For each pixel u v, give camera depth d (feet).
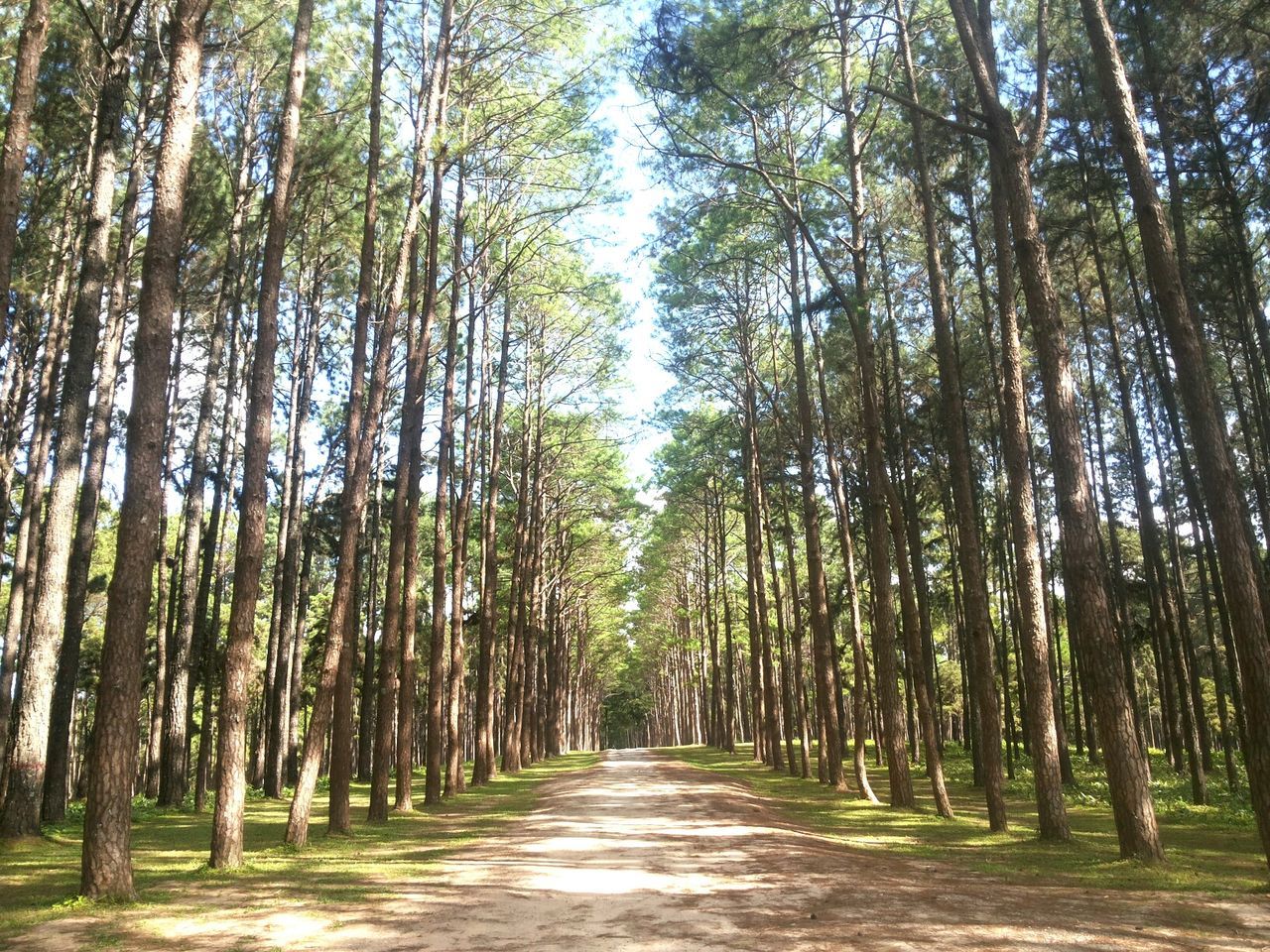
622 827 47.80
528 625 129.70
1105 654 34.68
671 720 288.10
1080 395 96.73
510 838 44.62
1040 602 43.75
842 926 22.22
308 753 42.80
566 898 27.04
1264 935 20.90
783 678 100.07
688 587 198.18
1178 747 80.38
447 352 78.69
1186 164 59.21
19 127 29.99
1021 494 45.03
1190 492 67.92
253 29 54.90
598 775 98.37
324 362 103.09
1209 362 76.64
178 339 83.15
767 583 163.94
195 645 78.33
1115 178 63.46
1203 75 55.88
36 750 43.11
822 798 67.26
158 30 55.98
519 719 127.65
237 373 85.25
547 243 79.97
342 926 23.30
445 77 59.00
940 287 53.72
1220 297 62.75
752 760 128.57
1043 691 42.57
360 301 49.83
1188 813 53.93
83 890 27.22
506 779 105.50
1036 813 56.49
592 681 290.56
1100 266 66.44
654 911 24.72
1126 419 70.85
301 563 98.94
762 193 71.46
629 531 160.35
